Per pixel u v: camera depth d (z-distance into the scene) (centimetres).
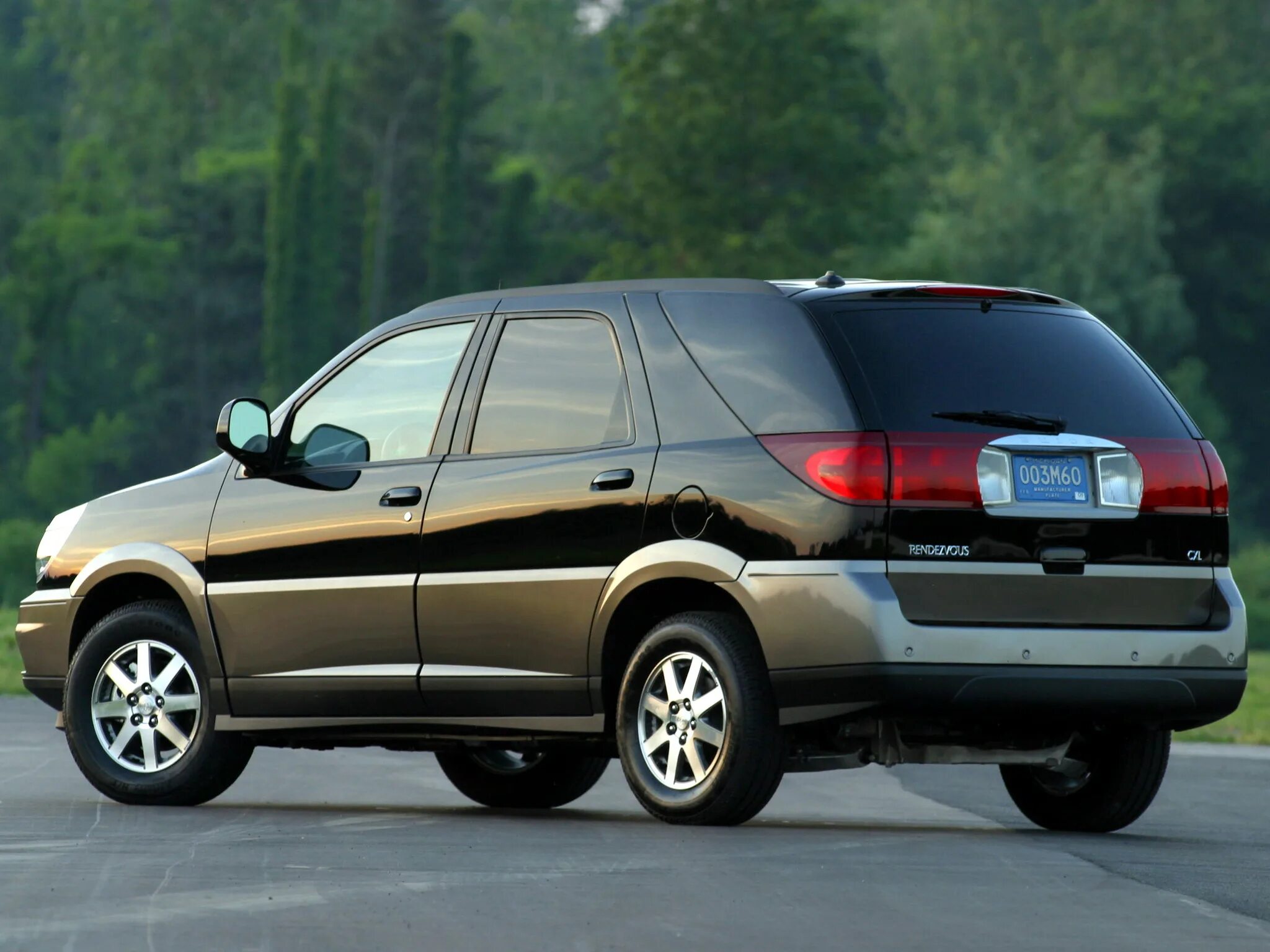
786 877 1808
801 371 2175
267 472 2538
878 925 1555
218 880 1756
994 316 2247
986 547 2134
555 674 2283
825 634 2095
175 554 2564
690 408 2233
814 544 2111
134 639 2577
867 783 3125
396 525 2397
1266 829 2527
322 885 1727
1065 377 2233
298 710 2473
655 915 1581
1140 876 1895
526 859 1911
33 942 1443
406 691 2391
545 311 2391
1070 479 2180
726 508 2166
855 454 2109
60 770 3009
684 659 2211
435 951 1417
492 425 2378
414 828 2202
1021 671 2125
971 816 2619
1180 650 2206
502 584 2311
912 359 2177
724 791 2166
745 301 2247
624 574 2220
